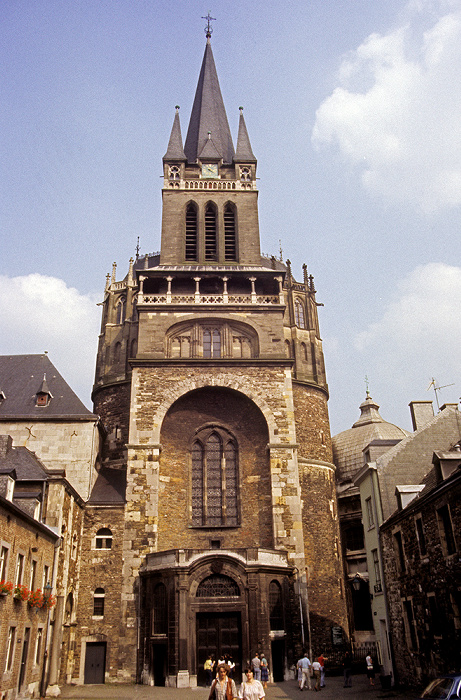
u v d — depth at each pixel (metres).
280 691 30.45
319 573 45.12
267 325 45.28
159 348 44.06
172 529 39.97
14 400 43.09
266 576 35.19
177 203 52.78
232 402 43.66
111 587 37.47
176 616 33.50
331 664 42.41
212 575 34.78
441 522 24.25
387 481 34.16
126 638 35.81
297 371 52.69
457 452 26.09
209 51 67.88
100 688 32.75
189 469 42.03
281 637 34.81
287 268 56.94
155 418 41.28
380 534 33.41
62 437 40.97
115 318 55.72
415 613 27.56
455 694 15.97
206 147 55.97
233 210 53.41
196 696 28.36
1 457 34.00
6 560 23.36
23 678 25.75
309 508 47.25
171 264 50.25
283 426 41.53
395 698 26.27
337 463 60.44
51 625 30.92
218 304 45.41
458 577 22.39
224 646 33.72
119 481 42.50
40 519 31.05
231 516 40.97
